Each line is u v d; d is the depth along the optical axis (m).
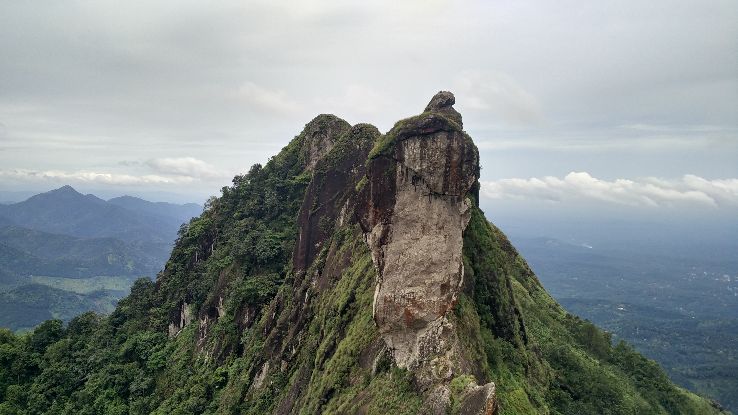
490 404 24.80
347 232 51.12
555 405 38.81
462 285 33.41
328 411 34.00
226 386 56.28
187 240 83.25
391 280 32.00
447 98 38.97
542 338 51.94
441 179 31.83
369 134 60.56
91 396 67.69
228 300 63.69
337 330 40.34
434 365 29.34
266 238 67.62
